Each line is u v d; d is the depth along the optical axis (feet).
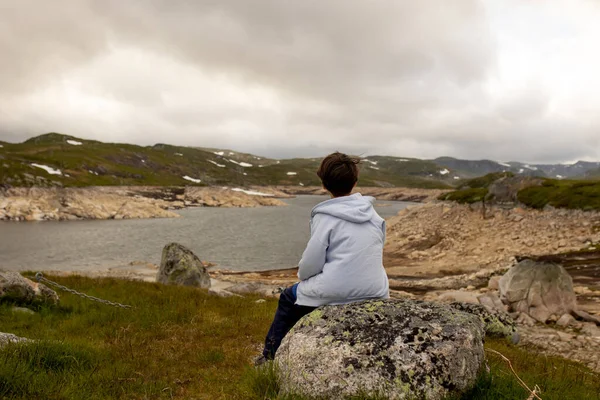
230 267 166.20
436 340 12.02
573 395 16.03
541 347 42.88
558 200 181.57
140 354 22.17
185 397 15.89
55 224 319.06
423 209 244.42
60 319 31.73
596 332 49.29
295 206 625.82
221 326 31.14
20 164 491.72
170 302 39.60
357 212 12.54
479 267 129.59
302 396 11.80
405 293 89.25
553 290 58.03
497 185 217.97
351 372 11.63
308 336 12.76
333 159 12.80
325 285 12.64
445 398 11.14
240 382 15.49
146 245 218.38
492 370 15.02
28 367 15.69
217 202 594.24
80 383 15.67
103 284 49.75
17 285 33.01
